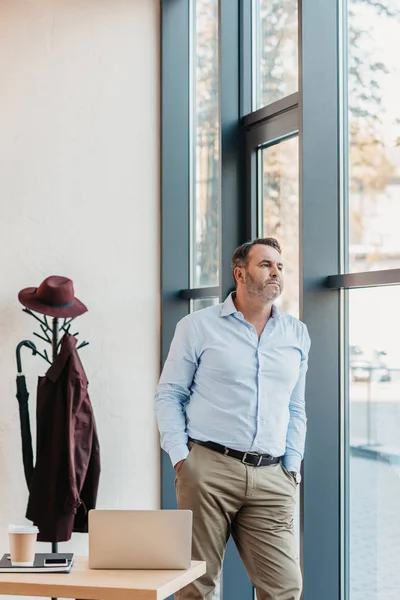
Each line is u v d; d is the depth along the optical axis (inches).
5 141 186.7
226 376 132.6
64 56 192.7
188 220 202.5
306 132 144.0
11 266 186.1
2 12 187.9
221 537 132.3
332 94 146.0
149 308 199.2
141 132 199.9
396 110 131.7
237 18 177.6
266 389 132.3
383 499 136.2
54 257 189.8
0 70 187.0
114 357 195.2
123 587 94.5
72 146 192.5
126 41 199.0
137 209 198.8
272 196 168.9
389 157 133.3
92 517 104.0
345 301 145.0
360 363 141.4
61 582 97.0
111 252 195.6
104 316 194.5
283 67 165.5
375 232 136.9
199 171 200.7
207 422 132.8
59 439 169.8
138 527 103.7
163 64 201.3
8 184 186.5
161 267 199.8
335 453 145.6
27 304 174.4
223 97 175.8
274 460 132.9
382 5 135.4
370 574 139.5
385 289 134.3
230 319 135.4
